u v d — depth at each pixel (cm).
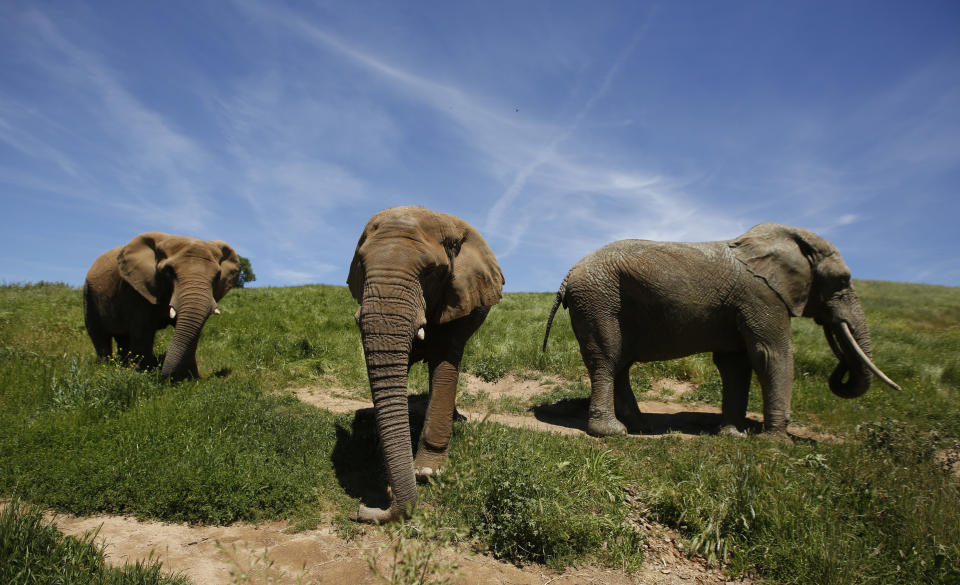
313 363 1032
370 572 358
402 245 457
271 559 366
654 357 771
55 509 411
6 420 550
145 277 883
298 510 439
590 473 508
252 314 1468
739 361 773
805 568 397
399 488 405
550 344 1245
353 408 796
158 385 701
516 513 409
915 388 996
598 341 737
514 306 1923
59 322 1267
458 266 549
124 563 345
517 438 598
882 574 391
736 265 715
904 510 459
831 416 845
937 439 655
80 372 674
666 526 473
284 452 538
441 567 331
